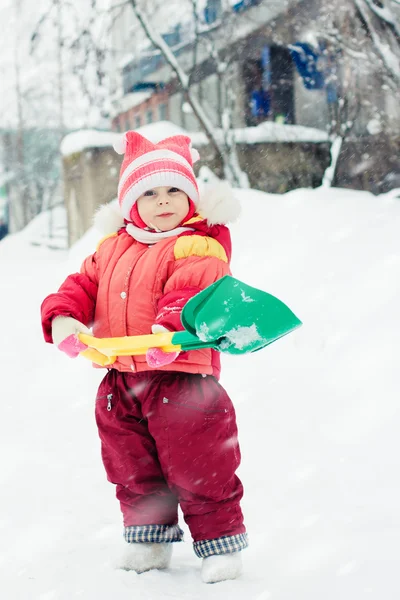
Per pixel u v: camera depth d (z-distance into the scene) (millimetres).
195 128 15656
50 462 3525
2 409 4598
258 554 2400
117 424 2381
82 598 2064
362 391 3977
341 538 2461
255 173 10992
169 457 2273
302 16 10539
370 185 10516
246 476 3193
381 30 8828
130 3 10883
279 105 13188
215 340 2111
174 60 10914
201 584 2160
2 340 6535
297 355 4566
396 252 5480
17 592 2145
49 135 22094
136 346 2174
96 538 2586
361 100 9977
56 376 5324
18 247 17547
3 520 2795
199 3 11758
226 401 2350
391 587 2061
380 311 4758
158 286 2359
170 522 2359
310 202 6945
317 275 5422
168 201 2473
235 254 6223
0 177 23703
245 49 12602
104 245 2566
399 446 3350
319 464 3256
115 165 11188
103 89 12039
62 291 2451
